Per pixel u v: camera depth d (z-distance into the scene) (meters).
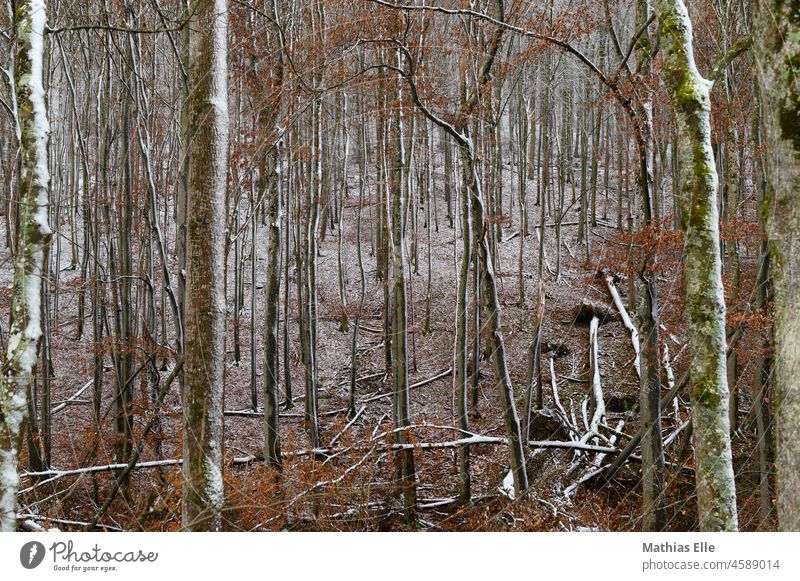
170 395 14.67
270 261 11.20
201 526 4.91
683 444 9.81
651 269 8.23
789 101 2.87
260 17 11.62
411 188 19.31
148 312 14.97
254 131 10.27
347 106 19.25
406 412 10.52
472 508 9.39
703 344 4.59
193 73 5.16
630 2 11.91
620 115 11.29
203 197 5.07
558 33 8.71
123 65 13.07
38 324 4.68
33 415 11.24
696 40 13.43
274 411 10.70
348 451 9.45
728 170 13.72
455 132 8.65
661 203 20.52
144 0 11.34
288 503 7.27
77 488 9.73
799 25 2.84
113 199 13.12
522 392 15.62
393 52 10.76
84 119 17.58
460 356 10.39
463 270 10.47
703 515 4.52
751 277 13.59
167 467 9.60
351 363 16.19
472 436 9.92
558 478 10.29
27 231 4.69
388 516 9.44
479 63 10.58
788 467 2.78
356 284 21.77
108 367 16.34
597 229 24.55
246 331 19.33
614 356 16.52
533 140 27.67
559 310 19.09
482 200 8.84
